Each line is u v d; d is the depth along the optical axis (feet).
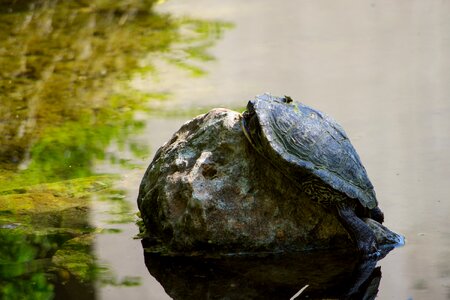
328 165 44.06
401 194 51.16
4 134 68.80
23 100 77.97
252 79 82.12
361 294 39.32
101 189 55.77
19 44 96.37
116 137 67.15
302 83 80.07
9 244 46.68
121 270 43.14
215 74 84.23
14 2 115.55
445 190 51.52
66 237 47.78
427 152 58.65
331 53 90.89
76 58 91.09
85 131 69.10
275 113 44.96
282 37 98.12
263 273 42.29
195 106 74.28
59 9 112.57
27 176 58.75
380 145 60.85
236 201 44.68
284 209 45.03
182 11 111.45
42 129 69.87
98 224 49.70
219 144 45.80
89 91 80.23
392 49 91.15
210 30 101.81
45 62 89.66
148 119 71.46
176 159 46.65
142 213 48.21
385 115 68.69
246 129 44.83
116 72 86.12
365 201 44.19
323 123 46.24
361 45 93.35
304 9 111.14
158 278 42.01
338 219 44.34
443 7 108.27
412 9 108.37
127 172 58.95
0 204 53.06
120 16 108.99
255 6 113.80
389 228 46.42
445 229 46.16
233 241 44.50
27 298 39.70
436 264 42.11
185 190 44.93
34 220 50.42
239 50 93.15
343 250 45.11
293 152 43.65
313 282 41.01
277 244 44.86
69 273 42.83
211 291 40.34
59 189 55.77
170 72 85.25
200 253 44.96
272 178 45.14
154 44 96.22
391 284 40.29
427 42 92.94
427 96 73.72
